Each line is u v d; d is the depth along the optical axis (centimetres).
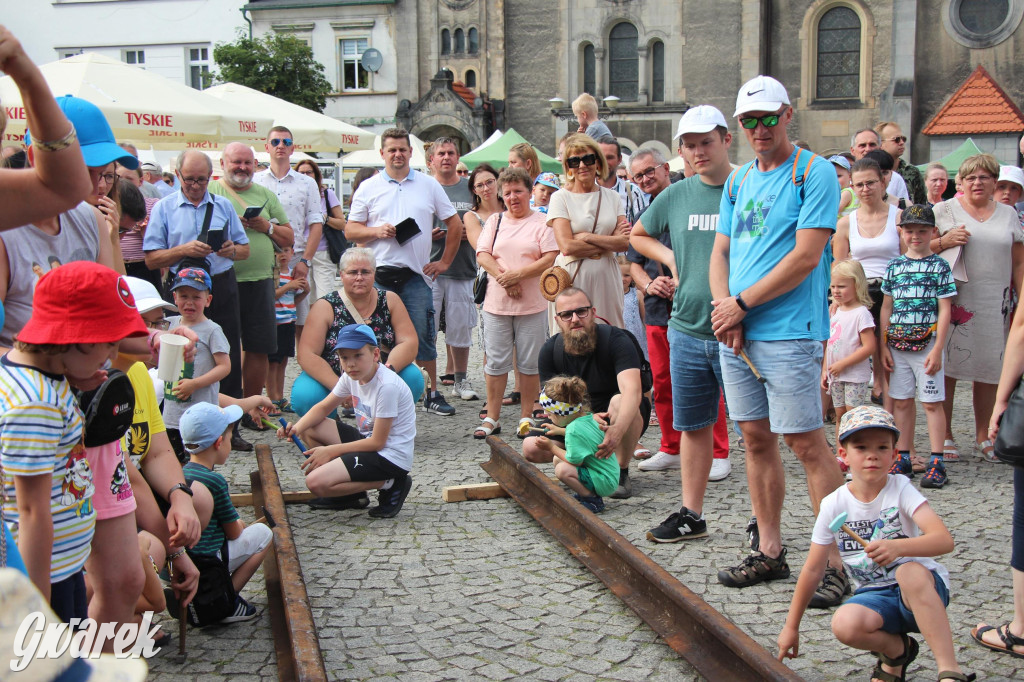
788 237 438
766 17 3366
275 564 461
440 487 667
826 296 448
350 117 3703
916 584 334
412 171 893
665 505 612
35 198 284
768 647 395
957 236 693
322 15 3678
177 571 387
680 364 520
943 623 331
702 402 523
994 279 695
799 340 434
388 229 853
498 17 3556
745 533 548
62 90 1044
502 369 816
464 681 372
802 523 562
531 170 960
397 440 596
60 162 280
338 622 433
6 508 305
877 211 805
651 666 383
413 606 451
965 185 711
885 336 678
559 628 423
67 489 304
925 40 3272
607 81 3528
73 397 298
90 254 395
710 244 505
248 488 652
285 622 412
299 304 1012
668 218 535
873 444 347
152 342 570
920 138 3303
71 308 287
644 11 3441
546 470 688
